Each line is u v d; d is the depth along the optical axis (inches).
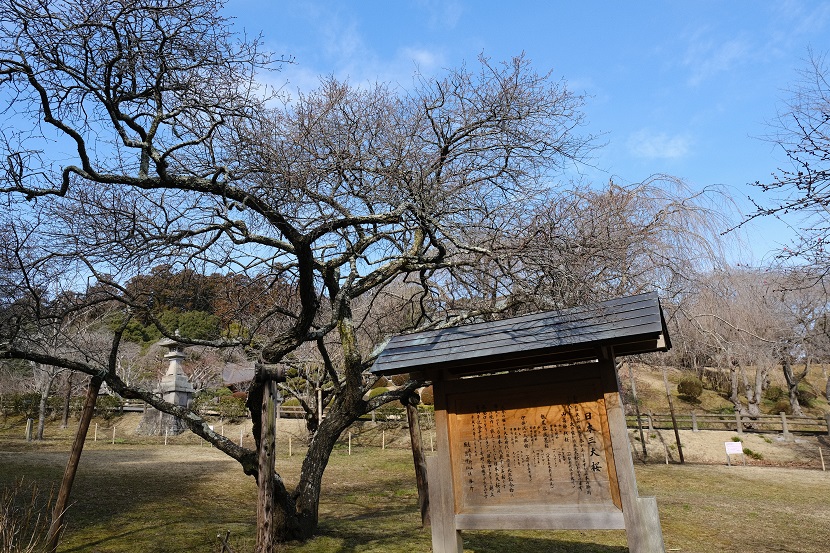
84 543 276.5
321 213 290.7
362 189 281.9
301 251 264.2
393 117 331.3
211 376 1145.4
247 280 347.6
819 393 1288.1
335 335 652.7
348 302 332.8
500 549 285.9
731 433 851.4
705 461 749.9
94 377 270.5
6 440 794.8
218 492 457.4
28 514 244.5
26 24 218.8
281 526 281.3
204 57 249.9
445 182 299.6
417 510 402.3
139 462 608.7
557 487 227.1
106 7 229.8
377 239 297.3
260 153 252.1
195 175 255.9
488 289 308.2
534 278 275.0
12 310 266.7
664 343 231.8
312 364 717.9
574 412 230.8
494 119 328.5
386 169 278.4
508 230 286.0
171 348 1005.8
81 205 264.2
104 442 823.1
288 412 984.3
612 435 220.1
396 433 892.6
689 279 491.5
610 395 224.4
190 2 234.7
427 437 861.2
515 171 323.3
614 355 245.8
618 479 215.3
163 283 313.3
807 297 847.1
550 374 237.8
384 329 450.9
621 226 401.4
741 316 733.3
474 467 243.0
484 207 302.4
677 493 516.1
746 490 546.3
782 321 876.0
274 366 227.1
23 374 863.1
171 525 316.8
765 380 1159.6
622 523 211.8
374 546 275.9
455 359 243.4
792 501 493.0
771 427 919.0
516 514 229.3
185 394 997.8
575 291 249.0
